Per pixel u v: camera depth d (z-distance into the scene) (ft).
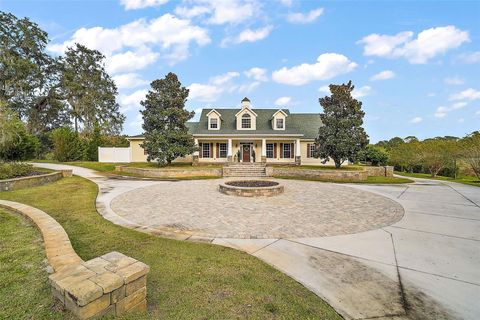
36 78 104.99
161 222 21.80
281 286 11.14
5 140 45.44
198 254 14.43
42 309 8.18
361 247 16.34
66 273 8.08
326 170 56.13
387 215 24.66
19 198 29.86
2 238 14.94
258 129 80.84
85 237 17.02
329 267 13.37
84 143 97.25
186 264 12.98
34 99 108.47
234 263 13.29
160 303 9.31
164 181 50.78
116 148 89.25
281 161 80.33
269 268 12.94
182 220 22.50
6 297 9.01
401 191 39.60
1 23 93.91
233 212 25.54
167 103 63.46
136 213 24.75
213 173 61.41
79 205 26.81
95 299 7.27
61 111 119.14
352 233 19.19
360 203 30.27
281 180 53.52
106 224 20.27
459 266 13.61
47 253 12.14
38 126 111.24
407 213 25.52
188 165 73.15
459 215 24.77
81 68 124.16
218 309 9.13
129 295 8.21
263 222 22.04
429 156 68.18
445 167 68.90
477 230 20.01
